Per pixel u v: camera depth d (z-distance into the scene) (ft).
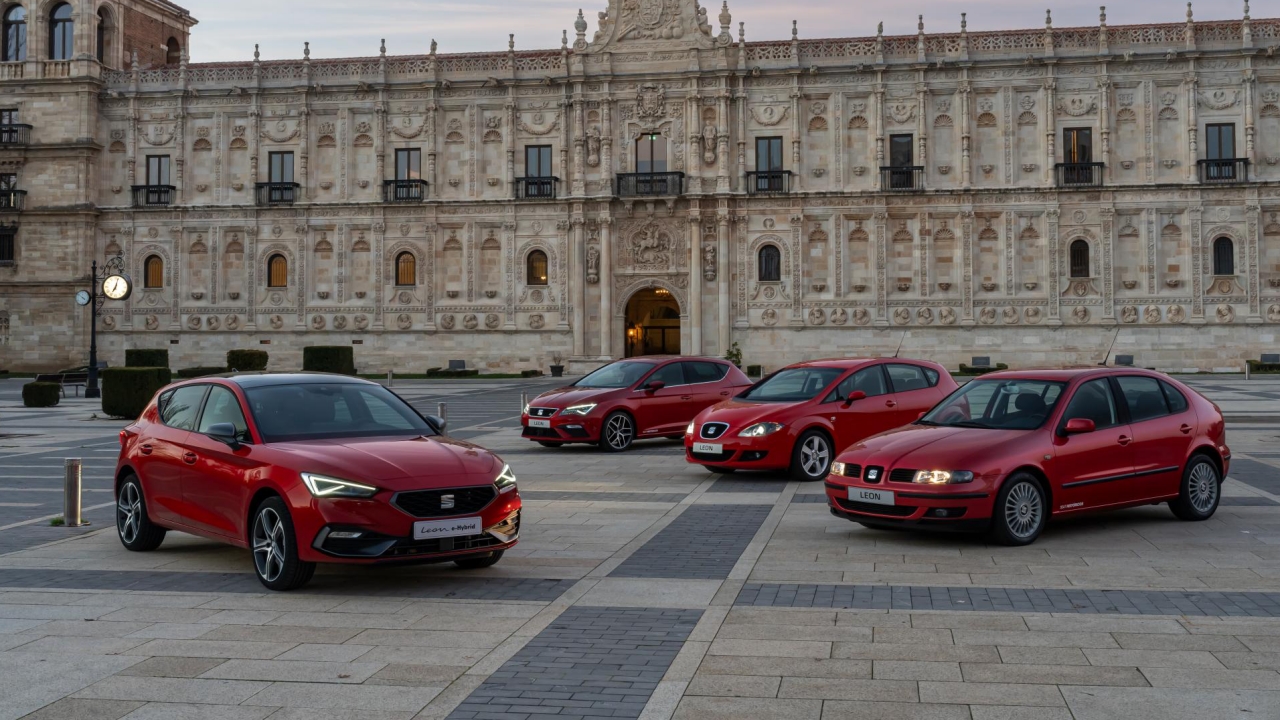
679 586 37.42
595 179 224.12
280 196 230.89
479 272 227.61
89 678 27.37
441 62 227.20
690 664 28.09
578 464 76.13
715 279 220.23
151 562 43.45
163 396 46.96
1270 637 29.99
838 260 216.74
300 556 36.78
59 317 234.58
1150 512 53.01
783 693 25.73
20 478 71.77
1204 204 207.72
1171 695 25.32
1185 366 208.13
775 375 71.87
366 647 30.04
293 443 40.34
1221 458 51.49
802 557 42.45
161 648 30.07
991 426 48.21
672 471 71.77
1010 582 37.65
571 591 36.78
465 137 227.40
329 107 230.07
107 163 235.61
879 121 214.90
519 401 148.77
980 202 213.05
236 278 232.73
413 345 228.63
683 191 220.43
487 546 38.81
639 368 89.10
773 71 216.95
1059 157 211.41
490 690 26.22
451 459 39.24
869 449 46.93
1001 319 212.64
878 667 27.68
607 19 223.92
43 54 235.20
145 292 234.17
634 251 223.71
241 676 27.43
